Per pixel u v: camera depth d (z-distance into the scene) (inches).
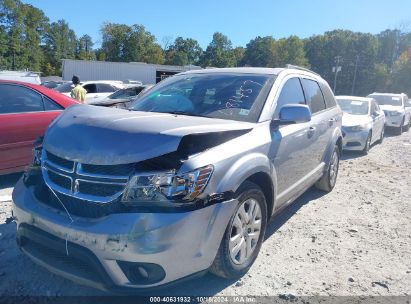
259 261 140.4
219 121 123.6
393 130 608.4
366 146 390.3
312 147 179.6
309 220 185.8
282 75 161.8
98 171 100.7
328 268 138.3
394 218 194.2
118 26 3599.9
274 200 141.9
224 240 112.1
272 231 170.1
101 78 1684.3
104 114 120.3
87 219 99.3
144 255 93.8
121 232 93.7
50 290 116.3
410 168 326.3
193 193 99.2
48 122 217.2
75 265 103.8
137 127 106.5
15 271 125.7
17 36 3002.0
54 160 110.4
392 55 3683.6
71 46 4232.3
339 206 209.3
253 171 119.2
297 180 167.6
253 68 171.5
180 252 97.7
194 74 171.9
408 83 3203.7
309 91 189.5
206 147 111.8
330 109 215.8
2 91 206.4
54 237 102.7
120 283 97.1
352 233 171.8
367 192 240.7
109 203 98.2
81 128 110.5
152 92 166.1
